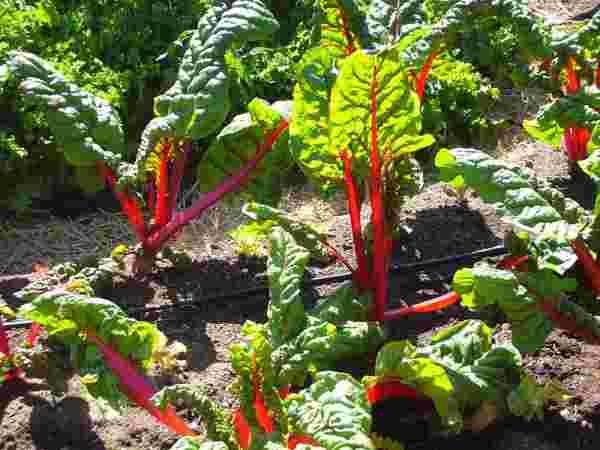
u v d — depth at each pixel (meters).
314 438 1.14
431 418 1.44
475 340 1.46
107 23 2.36
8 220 2.01
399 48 1.58
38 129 2.06
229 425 1.21
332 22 1.86
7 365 1.47
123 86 2.17
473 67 2.48
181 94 1.67
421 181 1.62
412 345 1.49
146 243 1.74
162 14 2.39
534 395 1.41
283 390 1.29
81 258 1.82
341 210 2.08
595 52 2.04
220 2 1.74
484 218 1.95
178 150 1.73
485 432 1.42
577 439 1.41
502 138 2.38
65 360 1.53
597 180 1.59
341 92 1.35
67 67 2.10
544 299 1.43
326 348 1.31
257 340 1.21
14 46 2.15
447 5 1.91
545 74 2.10
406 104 1.39
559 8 3.10
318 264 1.81
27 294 1.55
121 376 1.35
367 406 1.23
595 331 1.44
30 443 1.39
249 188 1.79
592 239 1.50
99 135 1.67
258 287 1.73
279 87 2.30
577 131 2.06
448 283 1.76
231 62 2.23
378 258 1.53
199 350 1.58
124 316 1.34
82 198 2.10
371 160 1.45
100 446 1.38
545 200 1.43
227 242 1.94
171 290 1.71
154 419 1.43
